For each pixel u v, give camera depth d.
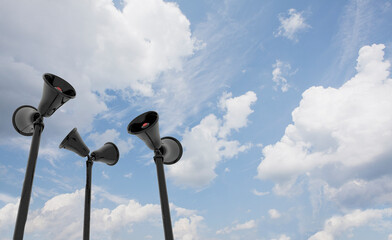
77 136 6.03
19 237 3.91
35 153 4.57
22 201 4.12
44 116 4.97
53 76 5.34
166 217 4.67
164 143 5.87
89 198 5.79
